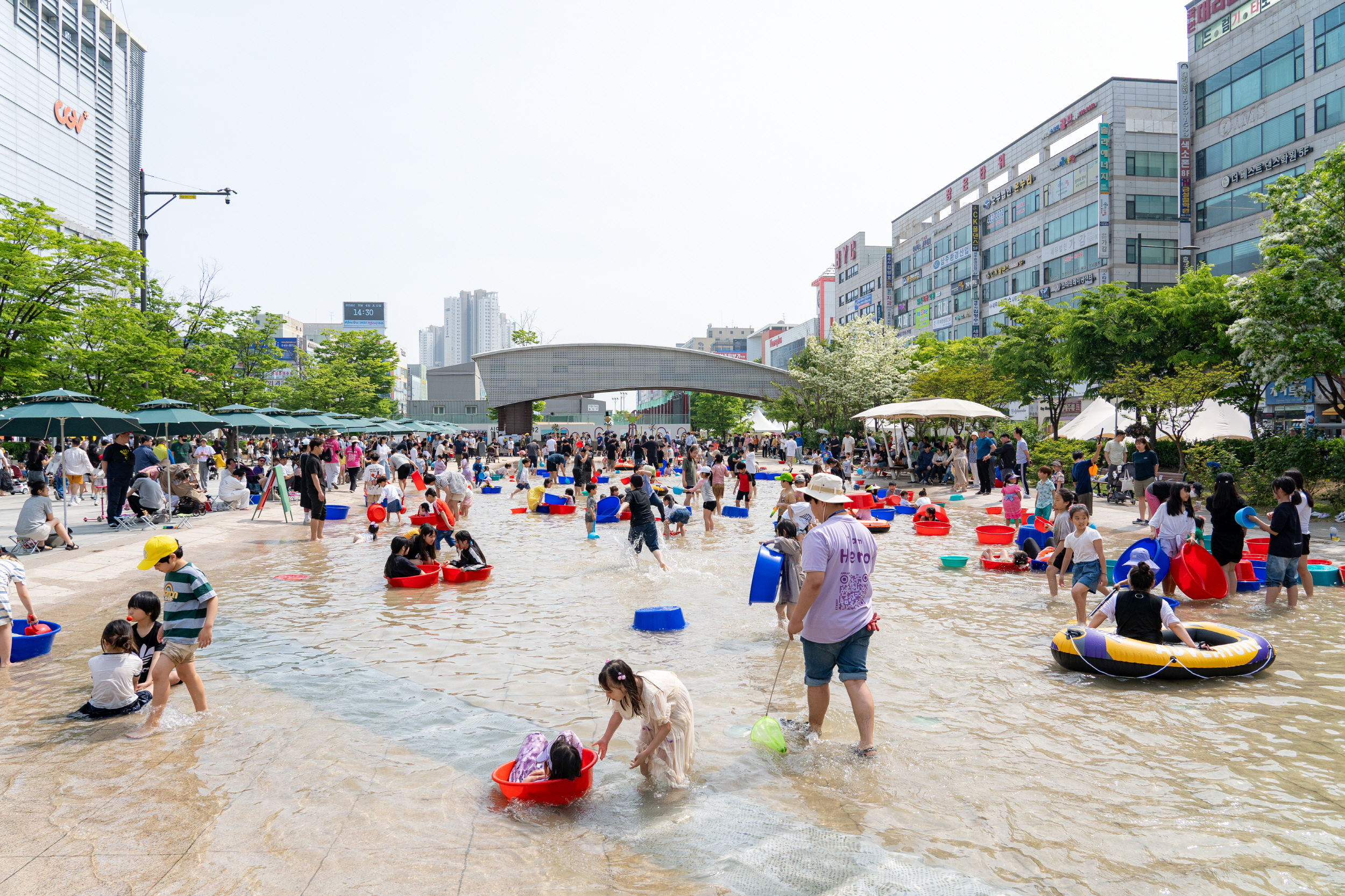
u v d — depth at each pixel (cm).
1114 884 376
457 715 618
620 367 6325
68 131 8356
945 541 1587
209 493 2578
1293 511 938
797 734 572
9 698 665
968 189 7000
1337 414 2106
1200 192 4103
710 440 6400
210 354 3897
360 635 866
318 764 526
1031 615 953
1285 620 897
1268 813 448
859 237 9725
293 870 392
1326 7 3350
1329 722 590
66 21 8306
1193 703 635
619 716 508
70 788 488
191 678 616
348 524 1892
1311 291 1792
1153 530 1020
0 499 2316
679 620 887
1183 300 2477
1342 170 1783
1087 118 5303
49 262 2539
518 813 453
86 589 1105
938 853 406
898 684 692
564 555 1440
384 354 7256
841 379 4534
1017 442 2519
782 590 891
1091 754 535
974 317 6781
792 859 400
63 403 1580
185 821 445
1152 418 2214
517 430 6391
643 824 439
